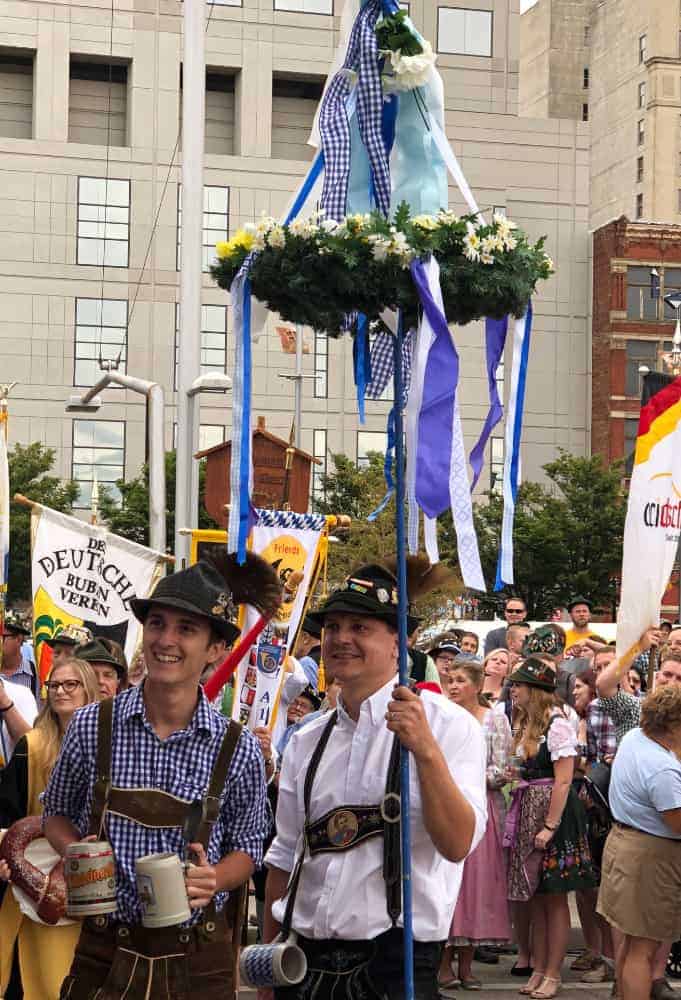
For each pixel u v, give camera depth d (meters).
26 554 49.28
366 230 5.16
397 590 5.21
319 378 59.62
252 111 60.28
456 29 64.38
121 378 20.17
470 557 5.22
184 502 18.47
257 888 11.21
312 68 60.78
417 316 5.44
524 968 11.26
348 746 5.24
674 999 10.07
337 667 5.23
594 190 118.06
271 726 9.90
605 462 64.81
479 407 58.44
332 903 5.11
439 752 4.95
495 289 5.31
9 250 58.44
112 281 59.09
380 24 5.62
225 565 5.85
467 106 64.50
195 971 5.01
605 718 11.84
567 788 10.51
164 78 59.75
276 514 10.95
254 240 5.30
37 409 58.47
